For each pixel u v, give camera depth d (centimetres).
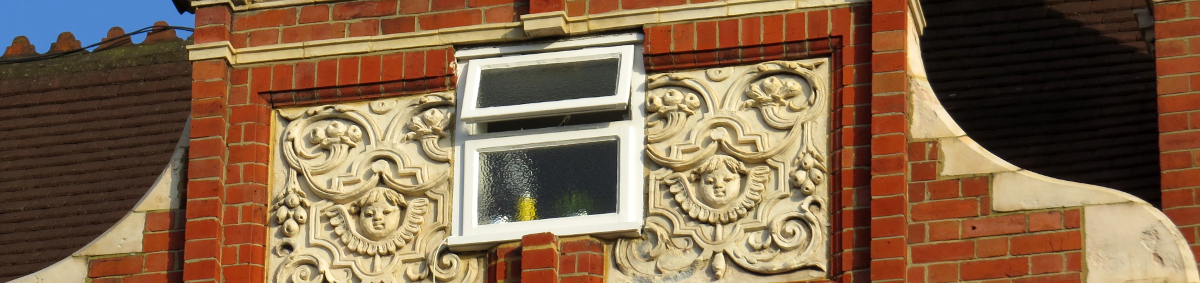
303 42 1579
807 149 1460
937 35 1900
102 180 2088
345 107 1555
